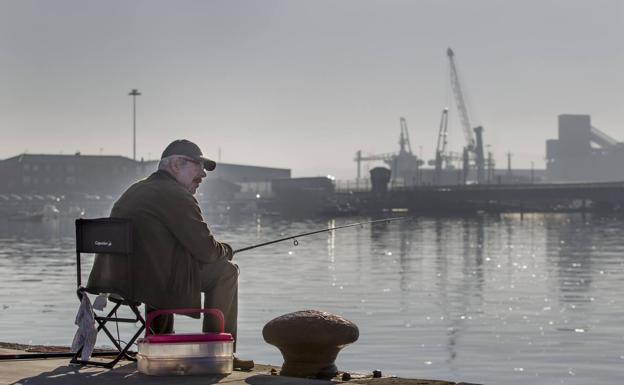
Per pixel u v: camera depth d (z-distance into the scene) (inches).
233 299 418.6
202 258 405.4
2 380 351.9
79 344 393.7
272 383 350.3
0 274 2854.3
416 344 1457.9
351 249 4613.7
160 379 355.6
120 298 407.5
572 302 2297.0
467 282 2851.9
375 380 378.6
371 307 2090.3
